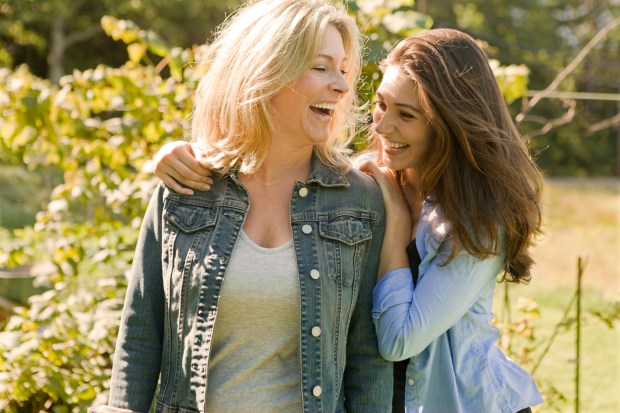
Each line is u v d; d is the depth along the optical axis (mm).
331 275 1901
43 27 19500
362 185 2045
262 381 1862
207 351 1848
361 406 1991
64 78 3762
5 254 3604
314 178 1972
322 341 1866
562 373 4738
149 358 1979
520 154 2123
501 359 2195
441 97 2020
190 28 19891
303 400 1845
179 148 1990
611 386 4605
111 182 3529
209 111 2012
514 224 2033
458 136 2023
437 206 2070
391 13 3523
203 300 1862
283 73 1864
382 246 2062
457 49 2082
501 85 3756
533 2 29969
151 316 1982
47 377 2957
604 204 17734
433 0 26641
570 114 4203
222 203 1944
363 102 3035
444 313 1992
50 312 3203
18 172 10312
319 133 1921
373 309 2016
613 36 30172
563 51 29984
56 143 3771
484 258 1989
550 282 8133
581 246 11523
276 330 1867
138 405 1954
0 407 2967
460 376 2117
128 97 3594
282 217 1949
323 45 1890
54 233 3717
